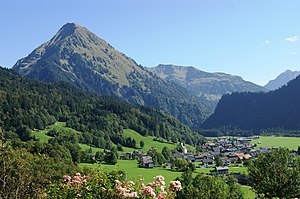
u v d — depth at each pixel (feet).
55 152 209.26
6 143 31.99
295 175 57.67
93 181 29.78
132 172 270.87
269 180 58.18
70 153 252.21
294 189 57.67
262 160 61.11
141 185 30.53
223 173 316.81
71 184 30.55
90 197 28.66
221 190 92.68
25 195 28.22
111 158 311.27
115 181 29.40
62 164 114.11
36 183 29.84
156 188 31.40
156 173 283.79
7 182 27.61
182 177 208.54
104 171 31.78
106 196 28.58
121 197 28.40
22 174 29.25
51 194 29.66
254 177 61.26
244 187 156.87
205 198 87.04
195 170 352.90
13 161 29.45
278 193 58.23
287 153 60.70
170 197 31.45
